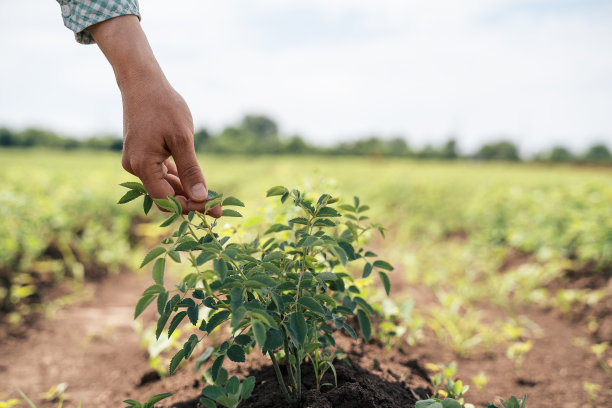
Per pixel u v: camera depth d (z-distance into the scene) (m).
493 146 61.72
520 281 4.12
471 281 4.36
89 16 1.33
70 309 3.70
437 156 56.97
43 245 4.45
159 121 1.25
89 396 2.24
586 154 61.22
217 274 1.08
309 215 1.35
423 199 9.98
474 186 12.34
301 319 1.15
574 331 3.13
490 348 2.82
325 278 1.25
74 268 4.30
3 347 2.92
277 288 1.20
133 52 1.30
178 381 2.01
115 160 23.91
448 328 2.76
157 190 1.29
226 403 1.15
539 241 4.87
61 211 5.33
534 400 2.17
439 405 1.24
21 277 3.87
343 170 20.58
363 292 1.89
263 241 1.85
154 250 1.07
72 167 16.28
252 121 82.38
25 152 35.75
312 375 1.61
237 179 14.51
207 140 54.56
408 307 2.29
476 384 2.25
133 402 1.26
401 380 1.86
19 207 4.74
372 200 10.08
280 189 1.31
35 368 2.64
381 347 2.20
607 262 4.00
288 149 54.16
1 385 2.43
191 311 1.18
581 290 3.70
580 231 4.44
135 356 2.70
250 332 1.32
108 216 6.71
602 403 2.16
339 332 2.15
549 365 2.59
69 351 2.89
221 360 1.19
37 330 3.22
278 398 1.46
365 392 1.45
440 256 5.46
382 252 5.72
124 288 4.45
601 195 5.38
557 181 15.30
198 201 1.27
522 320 3.31
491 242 5.55
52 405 2.19
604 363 2.62
